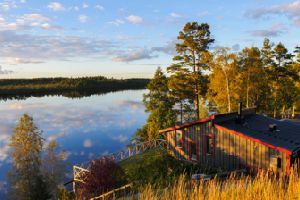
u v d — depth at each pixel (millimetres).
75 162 43062
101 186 20000
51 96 182250
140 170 23766
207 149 25031
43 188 29906
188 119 50719
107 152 49406
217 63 43469
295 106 52094
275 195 7547
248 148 22047
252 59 45812
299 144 20953
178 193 8047
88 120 83438
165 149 31266
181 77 45750
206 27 45125
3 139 61344
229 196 7816
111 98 160500
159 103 43531
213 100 48188
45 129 71312
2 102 143750
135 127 71750
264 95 48750
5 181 35594
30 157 30375
